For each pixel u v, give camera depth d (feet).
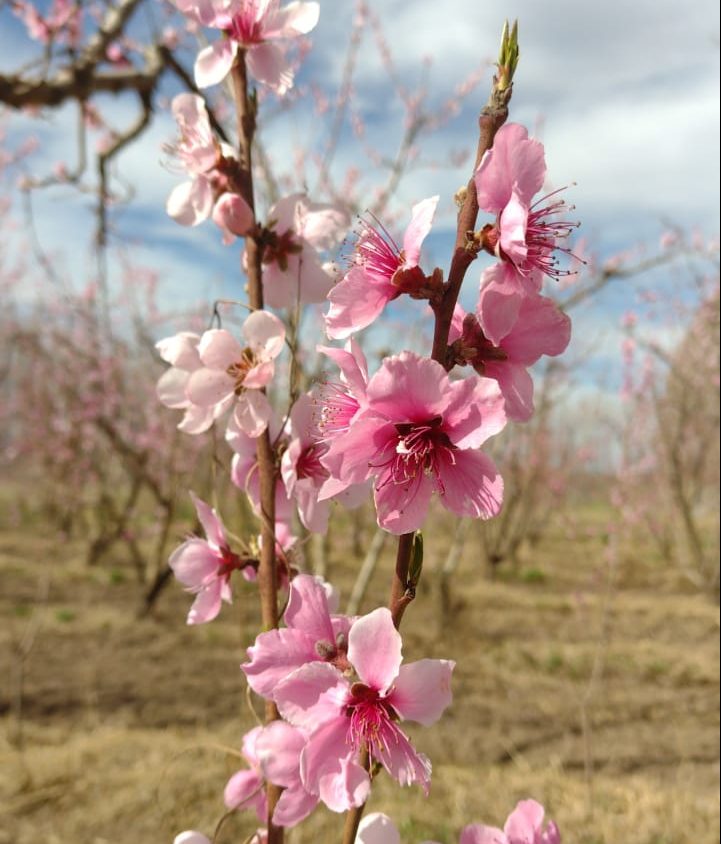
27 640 20.65
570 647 26.81
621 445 32.91
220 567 5.33
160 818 13.71
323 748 3.55
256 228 5.17
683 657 25.67
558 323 3.77
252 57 5.32
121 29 13.78
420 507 3.61
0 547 42.01
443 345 3.74
